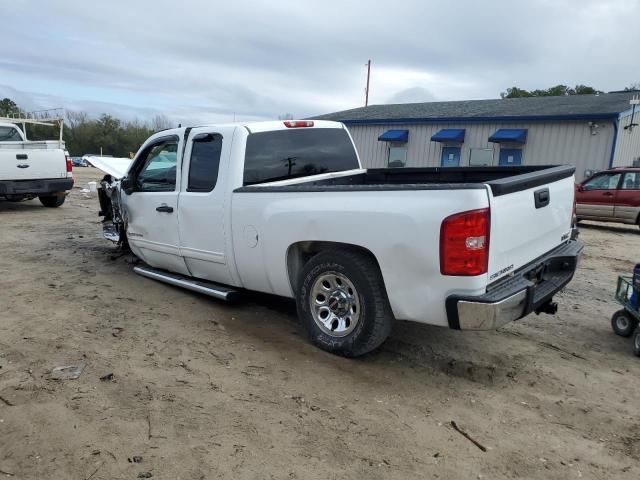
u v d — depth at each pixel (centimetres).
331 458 281
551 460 287
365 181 587
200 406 329
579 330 496
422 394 356
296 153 520
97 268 668
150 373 372
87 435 294
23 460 270
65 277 620
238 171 465
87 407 323
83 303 523
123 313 496
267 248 437
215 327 467
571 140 1717
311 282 414
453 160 1992
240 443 292
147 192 568
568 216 454
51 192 1197
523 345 451
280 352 416
